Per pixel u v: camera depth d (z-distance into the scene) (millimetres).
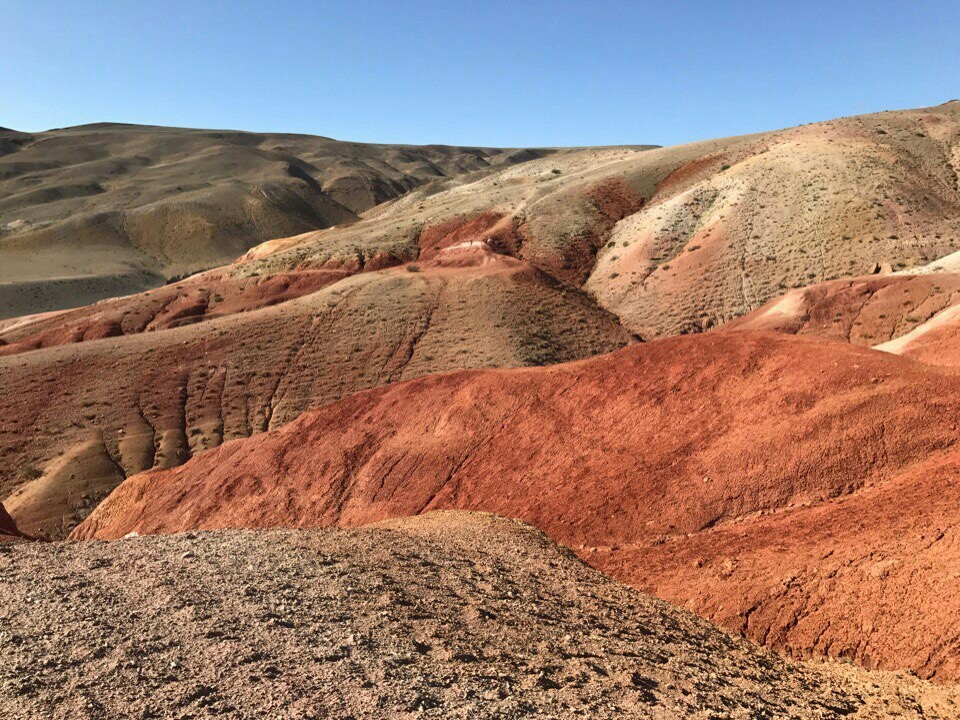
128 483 33875
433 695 7574
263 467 28734
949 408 15664
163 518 29703
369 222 136250
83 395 59156
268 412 59000
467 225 103875
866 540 12547
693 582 13820
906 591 11039
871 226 67062
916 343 32969
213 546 12328
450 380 27750
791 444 16828
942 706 8930
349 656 8289
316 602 9969
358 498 25047
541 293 71375
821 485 15586
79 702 6910
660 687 8859
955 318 33156
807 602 12000
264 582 10516
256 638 8539
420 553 13586
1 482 51188
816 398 17938
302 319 69312
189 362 63594
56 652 7871
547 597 12320
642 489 18031
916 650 10227
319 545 13031
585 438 21656
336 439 28094
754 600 12594
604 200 100750
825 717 8711
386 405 28375
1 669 7465
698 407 20109
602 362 24531
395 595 10695
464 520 17859
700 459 17969
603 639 10422
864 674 10281
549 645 9758
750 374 20141
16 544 12297
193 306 83312
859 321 48938
